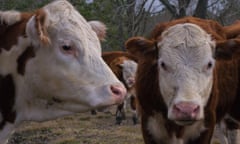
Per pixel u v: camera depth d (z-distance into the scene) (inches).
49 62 143.6
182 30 194.4
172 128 207.0
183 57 185.3
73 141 400.8
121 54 655.1
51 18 143.9
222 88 227.5
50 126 479.5
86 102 143.2
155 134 215.5
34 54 144.3
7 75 146.4
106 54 658.2
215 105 211.9
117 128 489.1
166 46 191.5
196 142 213.0
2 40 147.1
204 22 229.3
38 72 144.6
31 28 141.1
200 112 173.6
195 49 186.2
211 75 189.2
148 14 893.8
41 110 149.2
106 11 675.4
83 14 603.2
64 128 478.6
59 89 144.4
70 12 147.3
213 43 195.2
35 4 561.9
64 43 142.9
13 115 148.6
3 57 146.0
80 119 560.1
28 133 449.4
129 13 833.5
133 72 592.7
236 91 249.6
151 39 213.8
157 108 207.0
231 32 240.7
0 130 147.9
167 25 218.1
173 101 179.8
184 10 825.5
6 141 150.0
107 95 141.1
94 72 144.3
